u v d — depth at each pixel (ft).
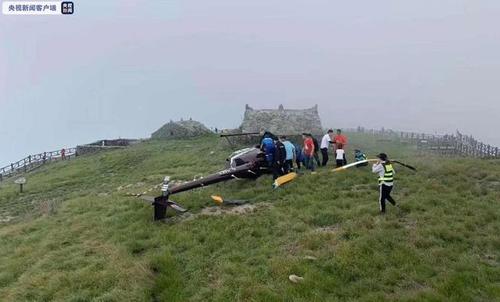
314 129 109.09
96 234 49.73
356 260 36.22
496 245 38.32
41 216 67.36
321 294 32.27
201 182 59.11
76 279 37.29
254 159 64.39
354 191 55.72
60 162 150.92
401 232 41.27
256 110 116.57
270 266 36.65
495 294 30.66
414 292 31.50
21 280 39.50
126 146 165.58
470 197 51.01
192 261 39.86
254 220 47.57
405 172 64.49
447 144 133.59
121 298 33.60
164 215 52.16
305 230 44.24
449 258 36.52
